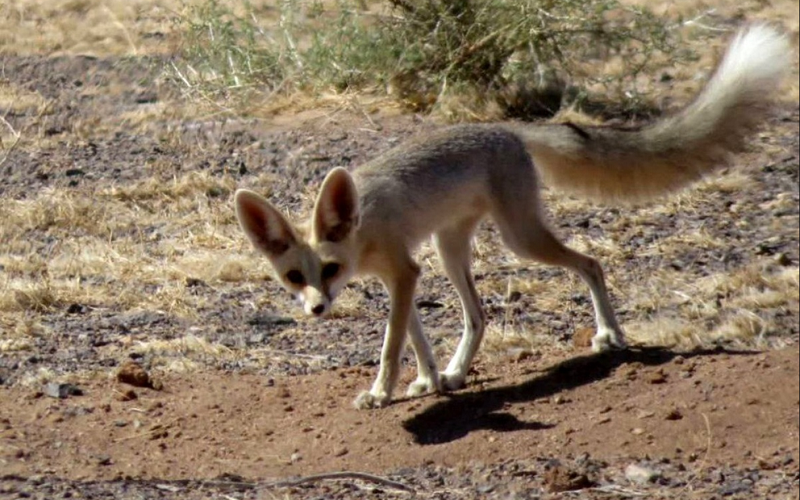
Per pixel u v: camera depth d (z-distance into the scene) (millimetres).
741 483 8773
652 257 14570
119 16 24391
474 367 11039
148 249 14430
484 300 13117
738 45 11008
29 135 18047
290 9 20453
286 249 9352
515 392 10242
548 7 19703
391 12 20047
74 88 20484
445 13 19516
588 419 9711
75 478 8531
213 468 8961
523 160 10531
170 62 21109
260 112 19438
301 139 18188
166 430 9633
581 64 21172
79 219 15242
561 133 10859
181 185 16312
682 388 10109
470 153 10281
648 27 20562
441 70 19797
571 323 12422
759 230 15516
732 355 10797
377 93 19953
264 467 9031
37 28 22984
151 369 10992
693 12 24812
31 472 8586
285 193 16297
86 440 9359
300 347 11766
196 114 19312
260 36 21266
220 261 13789
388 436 9508
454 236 10484
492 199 10406
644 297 13188
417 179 9969
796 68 21828
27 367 10898
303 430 9672
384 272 9898
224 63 20172
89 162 17344
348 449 9336
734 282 13500
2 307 12414
